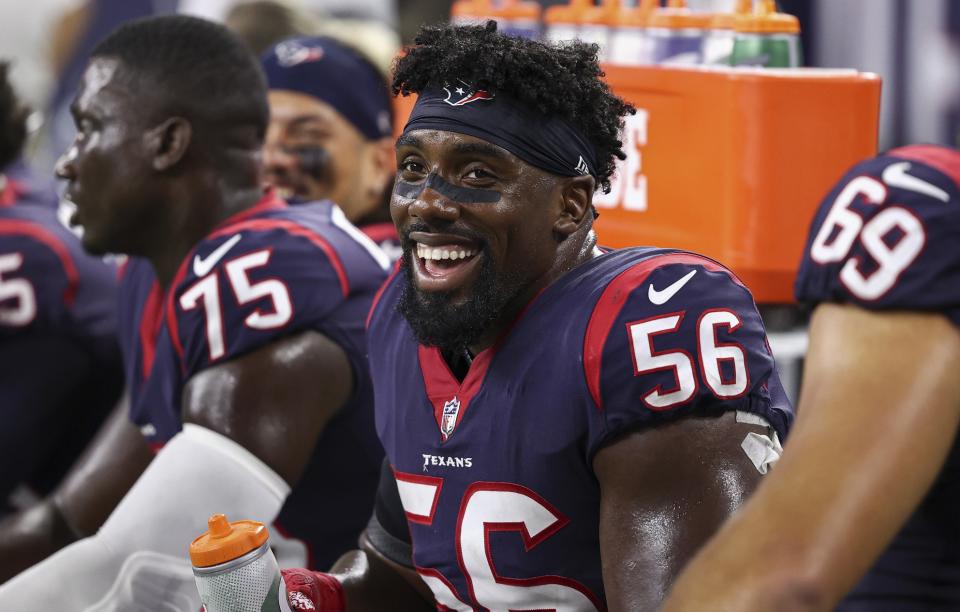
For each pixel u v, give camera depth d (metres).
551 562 5.38
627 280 5.29
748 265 6.89
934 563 5.07
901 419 3.78
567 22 8.02
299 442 6.93
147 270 8.03
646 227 7.48
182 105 7.55
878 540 3.61
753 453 5.07
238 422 6.80
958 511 4.89
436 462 5.57
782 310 7.26
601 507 5.14
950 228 4.24
